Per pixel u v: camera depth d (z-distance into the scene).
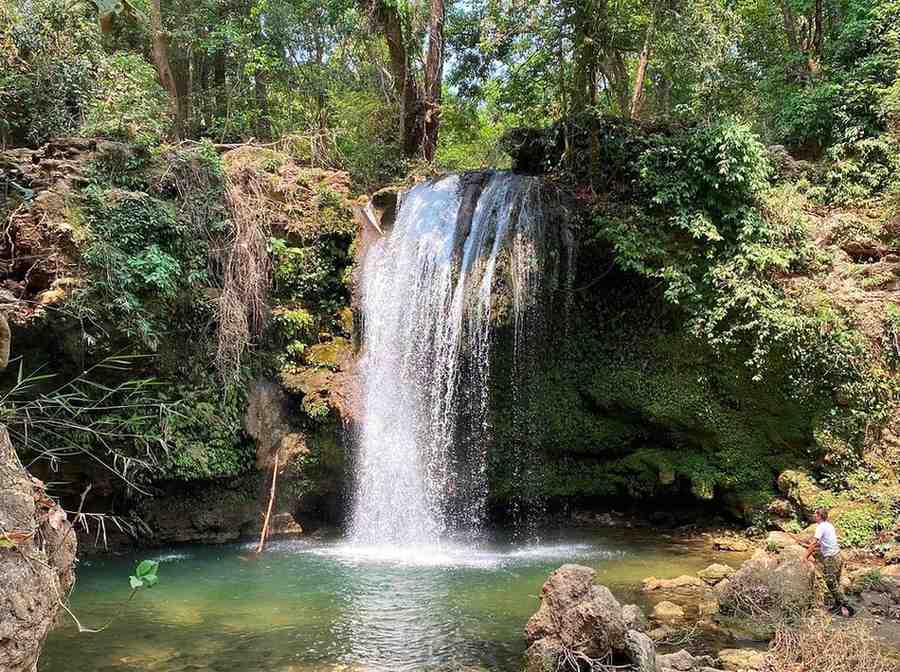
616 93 20.20
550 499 15.03
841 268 14.41
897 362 13.13
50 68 14.91
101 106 14.70
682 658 7.15
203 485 13.04
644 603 9.30
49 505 4.41
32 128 14.57
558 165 17.19
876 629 8.40
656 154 14.96
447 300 14.28
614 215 14.68
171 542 12.88
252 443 13.37
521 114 21.28
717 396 14.06
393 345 14.78
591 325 15.08
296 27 23.22
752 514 13.40
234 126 22.09
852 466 12.93
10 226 11.30
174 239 12.98
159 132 16.20
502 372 14.13
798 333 13.18
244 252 13.88
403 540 13.70
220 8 23.03
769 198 14.65
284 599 9.42
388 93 23.81
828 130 17.72
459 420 14.05
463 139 27.27
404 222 16.16
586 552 12.51
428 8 23.14
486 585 10.16
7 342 4.89
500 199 15.00
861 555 11.59
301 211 15.21
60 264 11.17
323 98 23.97
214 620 8.52
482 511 14.14
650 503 14.95
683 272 14.05
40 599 3.98
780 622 8.12
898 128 16.17
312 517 14.34
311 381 13.92
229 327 13.20
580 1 16.25
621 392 14.56
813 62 19.88
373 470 14.02
